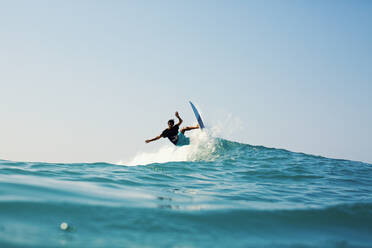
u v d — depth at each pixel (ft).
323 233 15.03
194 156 51.80
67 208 14.82
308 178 35.68
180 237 12.78
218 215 16.05
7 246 10.18
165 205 17.28
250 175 35.96
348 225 16.42
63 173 26.58
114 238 12.03
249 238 13.50
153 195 20.30
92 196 17.79
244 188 27.09
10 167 26.84
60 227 12.59
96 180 24.63
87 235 12.09
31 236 11.32
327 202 22.13
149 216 14.92
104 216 14.35
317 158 53.11
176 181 28.27
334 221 16.83
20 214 13.42
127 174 29.35
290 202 21.61
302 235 14.53
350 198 24.67
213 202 19.38
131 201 17.48
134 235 12.55
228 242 12.73
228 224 14.97
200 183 28.25
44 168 28.35
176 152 53.11
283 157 52.01
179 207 17.04
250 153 54.03
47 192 17.51
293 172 38.93
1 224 12.15
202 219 15.26
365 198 24.81
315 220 16.78
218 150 53.67
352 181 35.19
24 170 26.03
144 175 29.76
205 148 53.78
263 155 52.85
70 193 17.95
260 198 22.65
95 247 10.97
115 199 17.62
